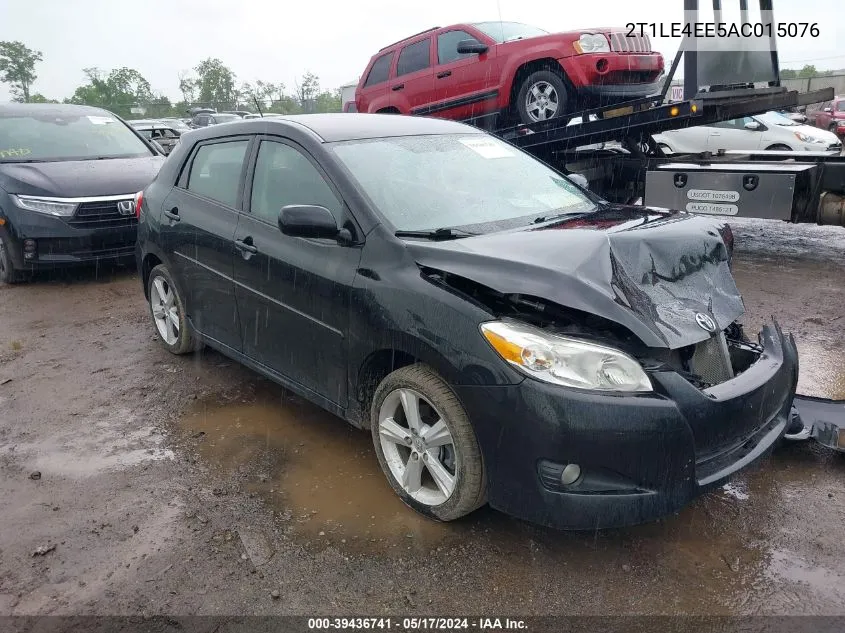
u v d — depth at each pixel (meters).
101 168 7.97
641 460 2.70
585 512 2.73
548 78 8.62
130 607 2.75
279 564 2.97
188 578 2.90
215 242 4.34
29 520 3.34
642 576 2.85
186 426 4.25
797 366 3.44
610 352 2.75
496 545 3.05
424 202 3.64
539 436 2.70
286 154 4.01
